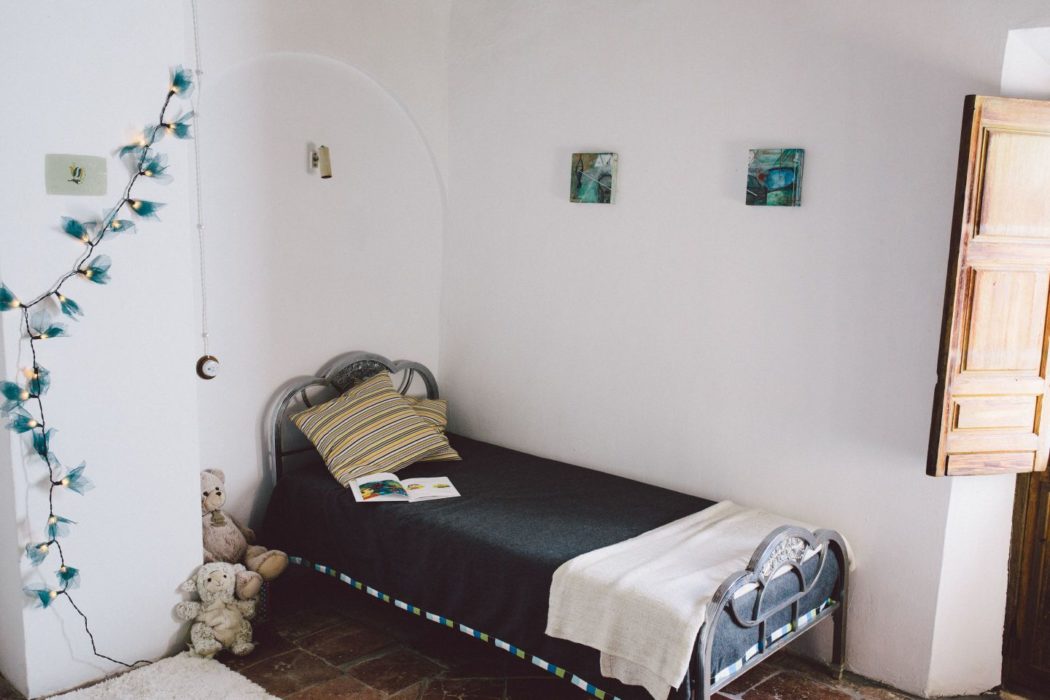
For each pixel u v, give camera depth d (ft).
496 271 13.47
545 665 9.02
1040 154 8.84
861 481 10.07
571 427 12.80
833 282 10.09
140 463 9.62
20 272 8.51
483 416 13.94
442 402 13.70
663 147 11.39
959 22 9.02
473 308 13.85
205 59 10.62
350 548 10.89
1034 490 9.83
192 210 10.78
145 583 9.82
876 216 9.71
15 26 8.20
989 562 9.78
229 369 11.49
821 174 10.08
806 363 10.40
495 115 13.17
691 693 7.98
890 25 9.45
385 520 10.52
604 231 12.10
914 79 9.34
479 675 10.04
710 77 10.88
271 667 10.03
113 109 8.96
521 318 13.23
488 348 13.73
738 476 11.12
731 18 10.62
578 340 12.57
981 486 9.55
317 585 12.38
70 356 8.94
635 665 8.20
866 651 10.21
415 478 11.71
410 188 13.50
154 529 9.83
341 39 12.09
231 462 11.69
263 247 11.66
